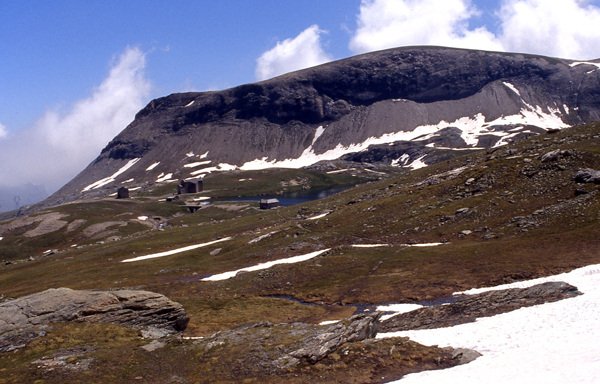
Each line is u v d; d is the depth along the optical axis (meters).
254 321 55.66
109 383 28.73
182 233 151.88
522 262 61.66
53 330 36.44
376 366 28.53
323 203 164.38
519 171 100.25
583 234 65.31
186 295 77.44
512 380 22.77
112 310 40.44
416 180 148.50
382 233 96.75
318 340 31.80
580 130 120.81
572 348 26.59
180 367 31.42
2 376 29.42
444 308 44.56
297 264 83.81
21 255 186.25
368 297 62.06
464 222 88.44
